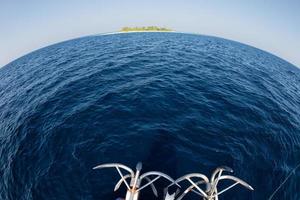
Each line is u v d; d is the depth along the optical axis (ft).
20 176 35.17
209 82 71.46
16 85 81.00
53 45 196.54
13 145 43.19
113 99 55.67
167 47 130.31
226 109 53.83
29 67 108.17
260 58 143.95
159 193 29.22
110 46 137.69
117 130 42.73
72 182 31.86
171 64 90.12
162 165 34.27
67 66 93.25
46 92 65.16
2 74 108.78
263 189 32.30
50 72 87.61
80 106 53.01
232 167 34.88
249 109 55.11
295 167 38.04
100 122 45.57
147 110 50.47
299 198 32.32
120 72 77.92
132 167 33.71
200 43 163.84
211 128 44.96
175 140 40.22
